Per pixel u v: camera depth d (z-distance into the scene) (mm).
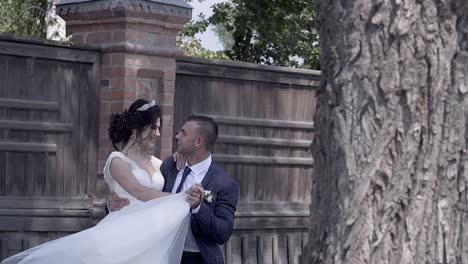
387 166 3766
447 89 3773
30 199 8828
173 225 6059
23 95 8820
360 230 3793
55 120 9031
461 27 3781
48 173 8969
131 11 9000
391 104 3750
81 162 9172
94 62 9242
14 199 8742
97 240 6027
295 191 10977
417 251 3773
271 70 10586
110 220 6137
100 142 9242
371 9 3756
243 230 10375
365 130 3777
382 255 3773
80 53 9133
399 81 3740
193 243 6262
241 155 10461
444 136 3775
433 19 3736
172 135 9570
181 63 9781
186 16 9477
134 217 6078
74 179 9141
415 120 3748
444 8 3740
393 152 3762
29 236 8836
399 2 3721
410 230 3768
